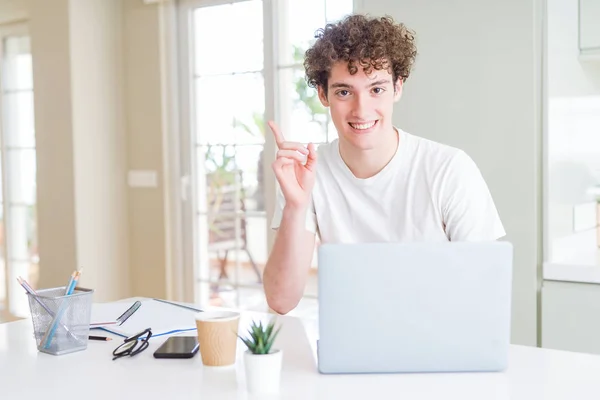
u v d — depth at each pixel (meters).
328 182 1.83
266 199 3.91
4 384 1.32
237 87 4.01
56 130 4.21
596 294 2.41
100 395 1.24
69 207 4.17
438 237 1.73
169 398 1.21
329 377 1.30
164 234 4.23
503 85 2.58
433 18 2.71
